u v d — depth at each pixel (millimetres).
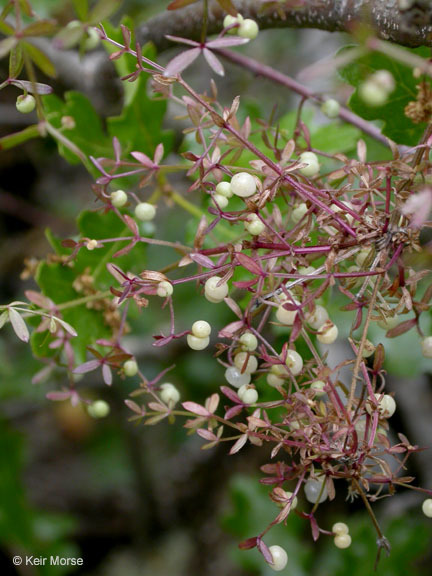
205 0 200
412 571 329
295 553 356
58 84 295
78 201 522
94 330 255
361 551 336
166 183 274
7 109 386
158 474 498
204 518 494
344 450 203
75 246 222
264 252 239
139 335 441
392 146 210
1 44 196
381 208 218
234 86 460
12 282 505
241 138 207
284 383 224
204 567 477
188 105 214
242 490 365
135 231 221
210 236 269
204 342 211
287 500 207
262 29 241
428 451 373
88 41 245
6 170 505
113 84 292
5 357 439
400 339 290
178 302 441
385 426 212
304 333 209
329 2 224
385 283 212
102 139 267
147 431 503
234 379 218
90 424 536
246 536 359
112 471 525
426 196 181
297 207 226
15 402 493
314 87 302
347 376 337
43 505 512
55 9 334
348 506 398
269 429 211
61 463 534
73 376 247
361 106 237
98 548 509
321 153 229
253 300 212
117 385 463
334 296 298
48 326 236
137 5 403
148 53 260
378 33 214
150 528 504
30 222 512
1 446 412
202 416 214
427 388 393
